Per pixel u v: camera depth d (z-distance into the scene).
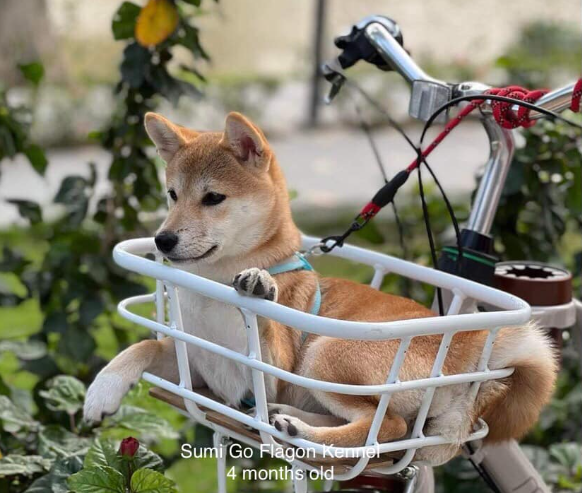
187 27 3.64
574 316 2.71
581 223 3.93
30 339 3.72
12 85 12.48
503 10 17.09
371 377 2.30
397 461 2.17
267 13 17.17
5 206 8.46
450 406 2.20
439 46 15.91
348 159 10.51
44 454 2.81
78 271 3.75
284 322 1.93
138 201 3.88
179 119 11.48
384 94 12.95
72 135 11.05
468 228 2.71
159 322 2.37
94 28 14.81
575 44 15.79
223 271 2.64
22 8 12.72
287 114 12.80
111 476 2.31
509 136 2.69
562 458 3.44
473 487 3.31
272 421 2.12
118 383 2.44
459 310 2.41
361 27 2.89
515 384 2.23
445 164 10.01
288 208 2.77
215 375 2.48
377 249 5.73
